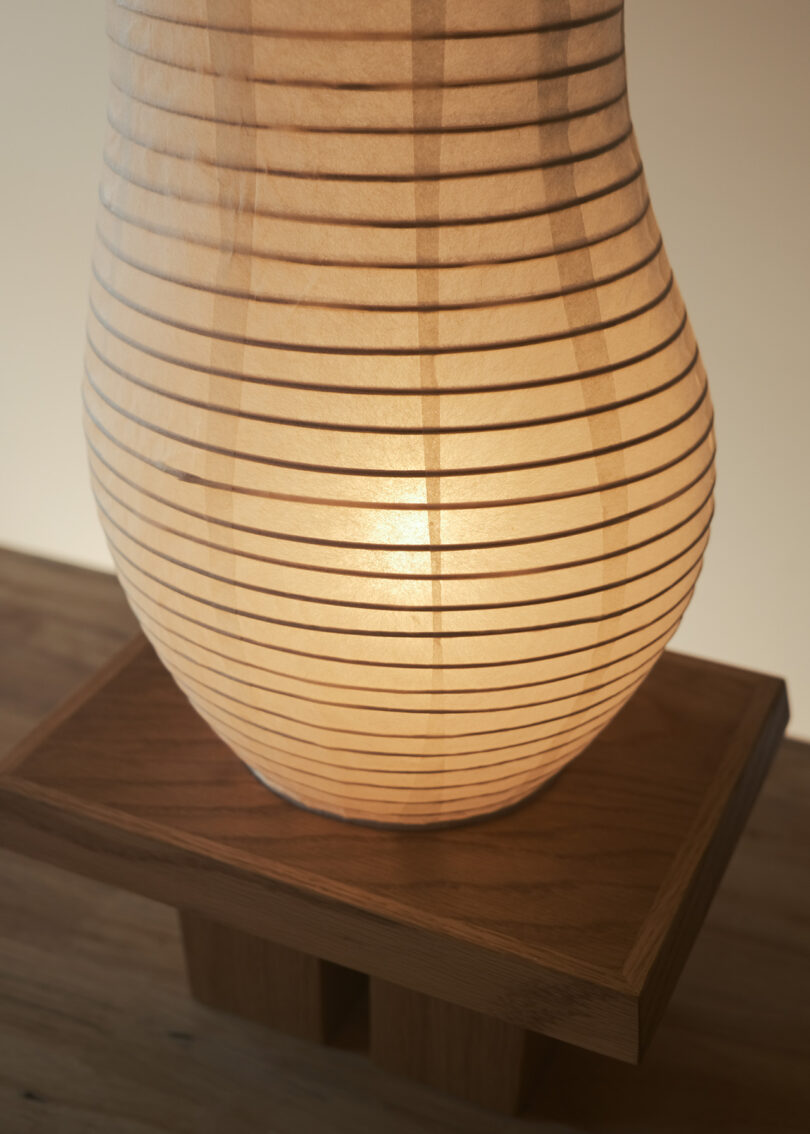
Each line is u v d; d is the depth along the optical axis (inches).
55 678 40.4
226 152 16.6
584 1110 27.9
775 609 36.9
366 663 18.8
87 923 32.5
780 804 35.3
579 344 17.3
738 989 30.2
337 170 16.2
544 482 17.6
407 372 16.8
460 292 16.6
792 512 35.0
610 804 25.0
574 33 16.3
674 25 29.6
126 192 18.3
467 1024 26.6
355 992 30.7
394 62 15.6
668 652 29.7
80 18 34.9
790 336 32.4
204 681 21.0
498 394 17.0
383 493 17.3
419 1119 27.9
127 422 18.9
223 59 16.1
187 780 25.2
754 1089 28.1
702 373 20.8
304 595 18.3
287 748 21.3
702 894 24.1
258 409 17.3
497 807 24.2
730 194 31.1
